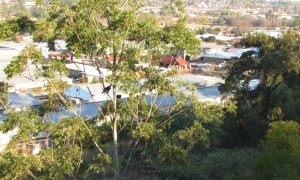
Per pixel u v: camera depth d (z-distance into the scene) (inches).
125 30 525.0
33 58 497.7
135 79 536.1
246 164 874.8
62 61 543.8
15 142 506.0
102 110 684.1
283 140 718.5
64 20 510.9
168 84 589.6
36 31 517.0
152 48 552.4
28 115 526.6
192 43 553.0
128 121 695.1
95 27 515.2
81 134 566.9
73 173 591.2
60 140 542.9
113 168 550.3
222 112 617.6
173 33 541.6
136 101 604.7
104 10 523.5
